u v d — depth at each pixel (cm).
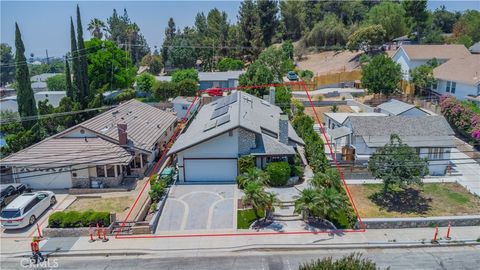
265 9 10612
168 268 2112
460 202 2947
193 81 6575
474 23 8494
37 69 13338
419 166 2820
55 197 3008
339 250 2280
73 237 2472
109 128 3641
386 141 3481
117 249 2302
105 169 3212
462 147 4019
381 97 5656
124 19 13738
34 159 3169
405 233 2478
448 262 2173
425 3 8731
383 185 3266
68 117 4622
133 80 7156
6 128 4331
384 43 8650
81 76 5128
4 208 2597
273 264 2134
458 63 5241
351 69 7650
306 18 11131
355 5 10694
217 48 10300
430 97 5266
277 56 6575
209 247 2295
